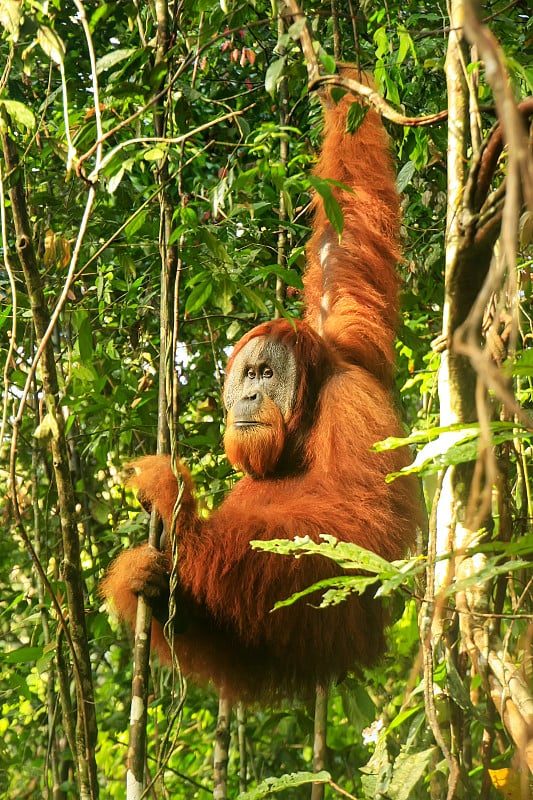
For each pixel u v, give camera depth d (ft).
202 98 19.22
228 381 21.48
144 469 17.61
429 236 26.37
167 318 17.10
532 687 10.89
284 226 22.62
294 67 20.95
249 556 17.21
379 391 19.95
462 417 11.05
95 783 15.85
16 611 29.35
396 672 26.09
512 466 18.22
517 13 23.03
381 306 22.45
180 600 17.56
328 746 27.43
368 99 12.44
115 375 27.96
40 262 24.72
